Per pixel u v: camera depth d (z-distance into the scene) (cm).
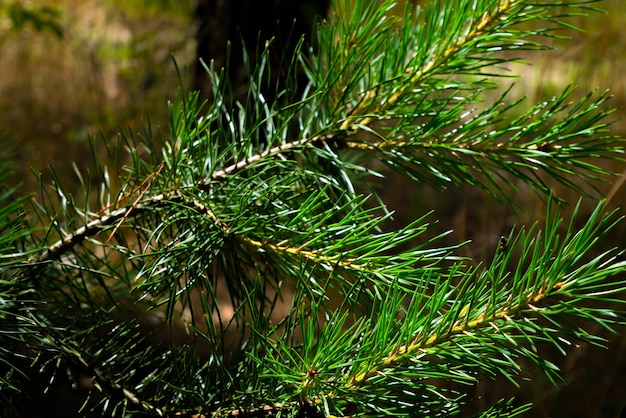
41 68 466
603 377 237
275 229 128
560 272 116
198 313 244
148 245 126
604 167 331
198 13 194
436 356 117
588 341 115
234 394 123
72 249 131
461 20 135
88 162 360
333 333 119
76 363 129
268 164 133
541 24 348
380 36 136
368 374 118
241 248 133
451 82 137
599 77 349
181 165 131
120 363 131
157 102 404
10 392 130
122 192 134
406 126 135
